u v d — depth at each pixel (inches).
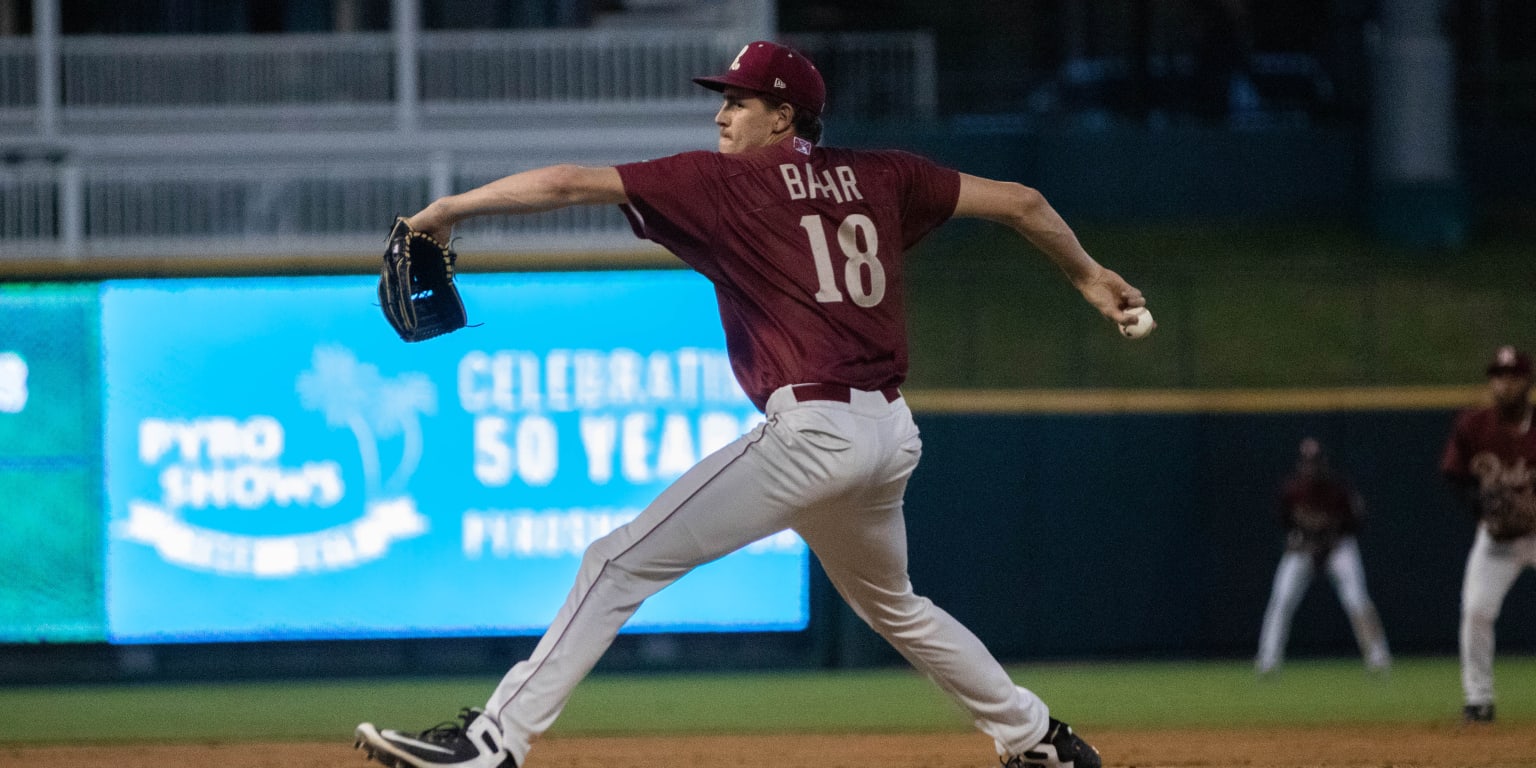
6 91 3105.3
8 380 1941.4
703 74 3144.7
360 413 1961.1
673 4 3191.4
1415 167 3823.8
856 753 1273.4
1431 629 2288.4
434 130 3107.8
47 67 3080.7
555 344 1971.0
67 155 3056.1
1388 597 2289.6
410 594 1964.8
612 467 1968.5
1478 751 1210.0
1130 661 2262.6
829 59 3821.4
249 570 1956.2
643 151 3083.2
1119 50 4692.4
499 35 3134.8
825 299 662.5
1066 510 2268.7
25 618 1943.9
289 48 3129.9
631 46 3142.2
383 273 649.0
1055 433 2272.4
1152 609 2272.4
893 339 679.1
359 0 3238.2
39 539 1946.4
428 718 1632.6
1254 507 2292.1
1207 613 2279.8
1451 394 2300.7
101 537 1947.6
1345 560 2025.1
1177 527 2282.2
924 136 3764.8
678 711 1699.1
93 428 1946.4
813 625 2065.7
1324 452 2301.9
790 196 669.3
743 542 676.7
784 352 663.1
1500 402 1409.9
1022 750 780.0
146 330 1947.6
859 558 714.8
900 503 705.6
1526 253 3727.9
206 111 3102.9
